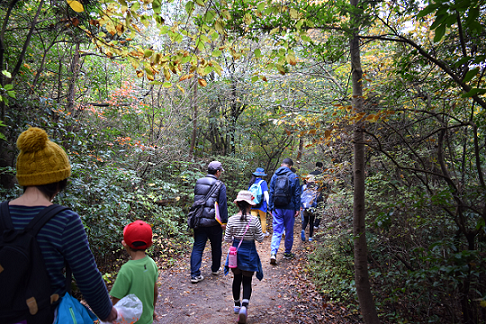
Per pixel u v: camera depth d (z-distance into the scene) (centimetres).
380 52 446
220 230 496
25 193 133
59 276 126
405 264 321
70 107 574
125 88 709
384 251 370
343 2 275
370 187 393
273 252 564
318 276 471
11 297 114
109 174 498
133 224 221
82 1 307
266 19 296
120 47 291
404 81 307
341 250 475
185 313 388
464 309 263
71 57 572
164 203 696
